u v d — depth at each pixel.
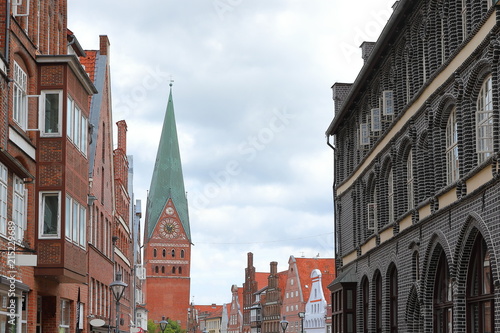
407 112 28.34
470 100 21.23
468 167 21.28
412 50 28.09
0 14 22.36
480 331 21.11
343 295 40.22
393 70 31.11
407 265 28.72
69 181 26.98
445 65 23.16
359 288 39.12
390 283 32.84
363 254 37.84
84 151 29.86
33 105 26.41
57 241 26.06
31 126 26.34
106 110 47.25
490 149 18.94
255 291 155.75
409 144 28.64
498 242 18.58
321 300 108.56
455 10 22.58
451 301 23.70
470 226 21.02
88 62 46.50
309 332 114.00
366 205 37.66
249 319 155.88
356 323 39.62
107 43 47.69
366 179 37.12
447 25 23.95
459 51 21.81
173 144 184.62
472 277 21.80
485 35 19.42
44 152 26.47
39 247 26.06
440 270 25.22
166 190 185.50
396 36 30.28
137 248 89.00
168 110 185.12
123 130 65.50
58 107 26.67
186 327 182.38
